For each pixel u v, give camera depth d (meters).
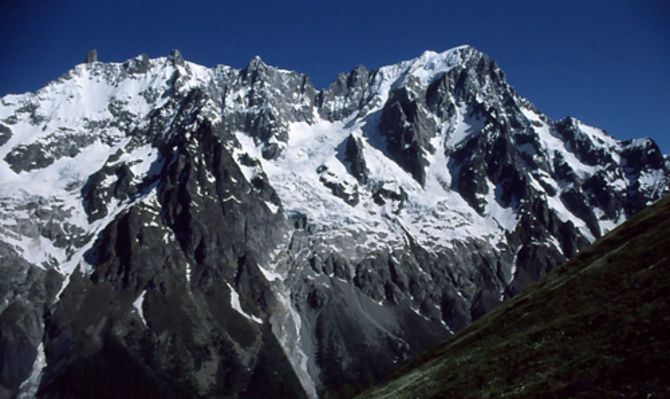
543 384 64.81
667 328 63.47
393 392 96.56
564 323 79.69
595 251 108.56
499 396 67.69
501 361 79.12
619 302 76.19
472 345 99.44
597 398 57.00
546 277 117.19
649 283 76.69
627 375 58.56
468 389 75.56
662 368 56.78
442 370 92.44
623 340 65.81
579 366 65.00
